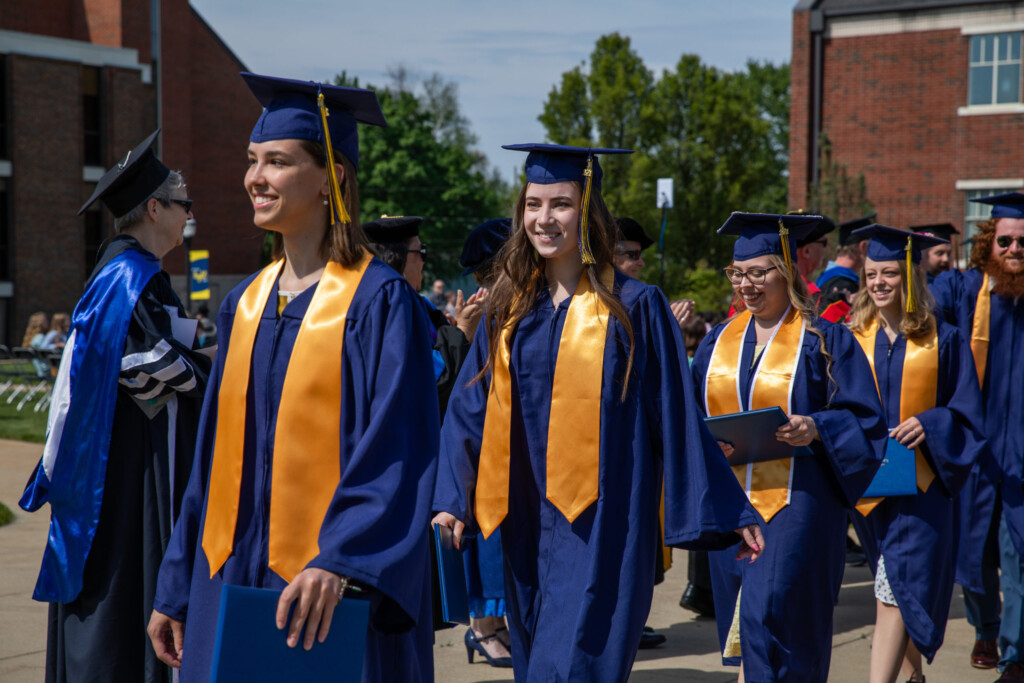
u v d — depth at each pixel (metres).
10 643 4.96
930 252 7.83
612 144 34.28
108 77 31.62
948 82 23.17
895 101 23.62
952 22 23.02
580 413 2.96
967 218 23.20
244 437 2.46
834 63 24.14
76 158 30.73
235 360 2.50
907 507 4.34
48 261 30.17
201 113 38.47
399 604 2.19
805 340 3.98
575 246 3.05
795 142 24.31
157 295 3.44
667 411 2.96
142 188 3.56
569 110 35.31
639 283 3.08
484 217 48.47
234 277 39.56
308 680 2.12
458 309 5.41
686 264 33.06
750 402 4.02
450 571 3.09
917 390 4.61
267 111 2.48
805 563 3.73
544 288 3.14
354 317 2.42
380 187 46.19
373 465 2.27
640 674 4.82
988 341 5.02
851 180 22.39
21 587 6.02
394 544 2.21
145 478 3.35
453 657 5.11
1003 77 22.73
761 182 35.16
